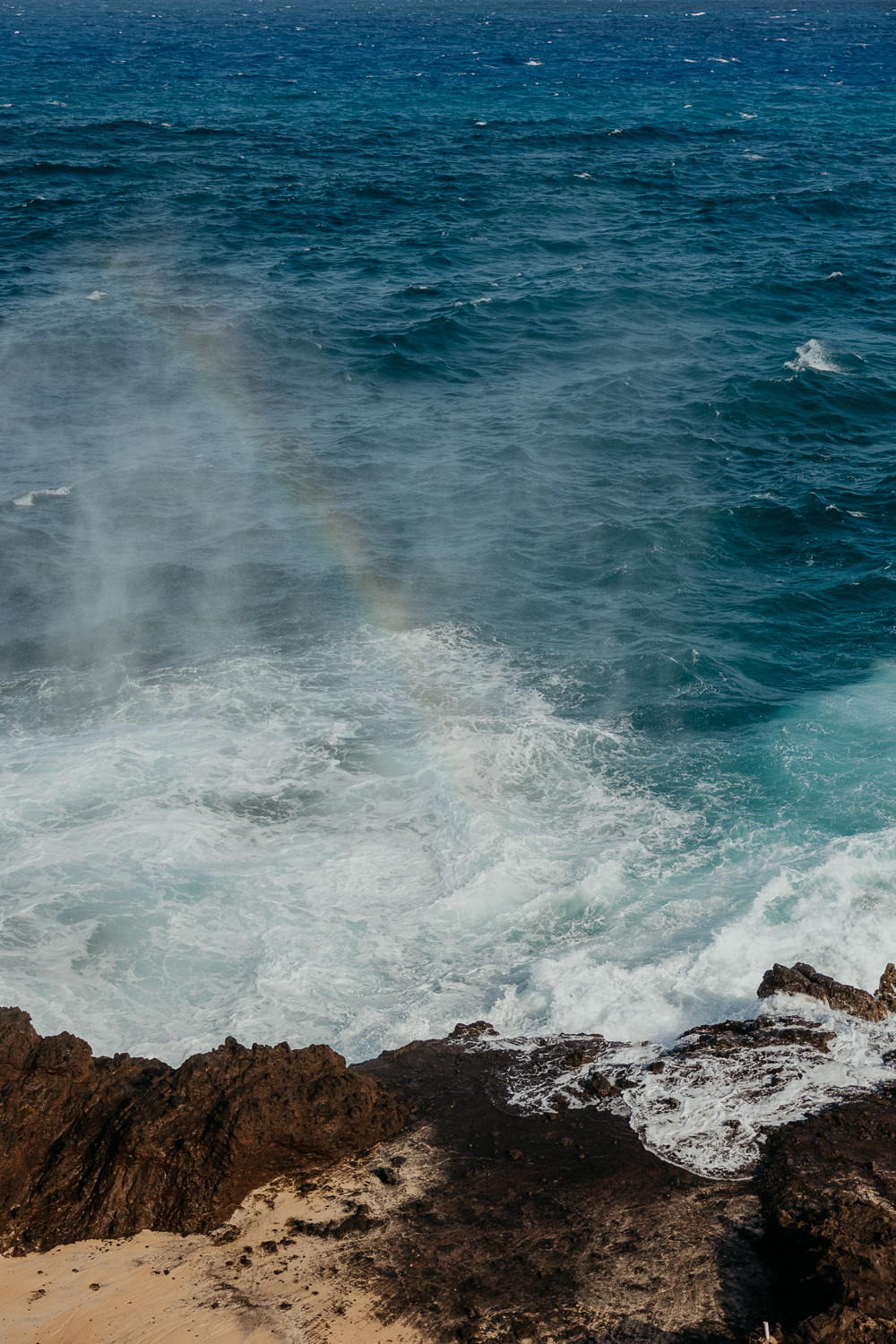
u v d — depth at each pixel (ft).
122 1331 32.96
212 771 67.41
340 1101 40.22
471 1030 47.62
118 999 49.49
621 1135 40.83
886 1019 46.91
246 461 118.01
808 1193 36.88
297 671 79.87
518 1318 33.04
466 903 55.83
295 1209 37.81
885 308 169.07
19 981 50.24
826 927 52.60
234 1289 34.50
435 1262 35.29
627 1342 32.04
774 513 104.32
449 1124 41.70
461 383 142.10
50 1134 39.73
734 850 59.57
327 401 136.15
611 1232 36.19
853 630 85.25
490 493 110.52
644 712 74.54
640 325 161.68
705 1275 34.24
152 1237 36.86
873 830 60.44
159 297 171.63
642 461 117.60
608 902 55.67
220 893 56.65
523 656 82.58
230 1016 48.34
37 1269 35.58
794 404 131.34
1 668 80.84
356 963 51.98
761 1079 43.39
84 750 69.31
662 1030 47.21
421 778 67.00
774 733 71.31
